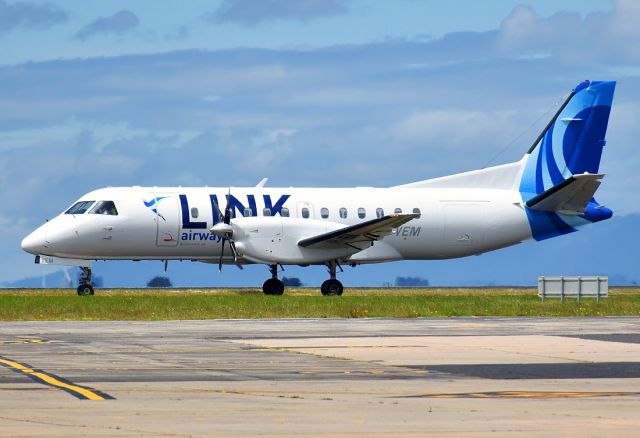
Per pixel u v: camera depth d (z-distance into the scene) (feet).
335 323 301.63
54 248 462.60
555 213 507.30
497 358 196.95
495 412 131.44
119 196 466.29
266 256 460.14
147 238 464.65
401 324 296.51
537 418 126.72
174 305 383.24
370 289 642.63
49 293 514.27
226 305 385.50
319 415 128.57
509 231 505.25
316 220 477.36
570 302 431.84
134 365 184.65
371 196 492.54
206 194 472.44
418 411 132.05
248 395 146.30
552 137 511.40
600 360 194.08
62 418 125.08
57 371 175.22
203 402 139.23
